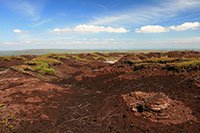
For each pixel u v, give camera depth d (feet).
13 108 22.61
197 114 19.48
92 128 18.49
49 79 58.03
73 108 24.79
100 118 20.77
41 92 32.12
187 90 27.58
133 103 23.52
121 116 20.86
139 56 100.17
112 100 26.45
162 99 20.92
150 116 19.58
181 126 17.29
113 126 18.67
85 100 28.94
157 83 34.45
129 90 32.96
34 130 17.75
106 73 52.65
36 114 21.83
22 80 41.19
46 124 19.26
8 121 19.11
